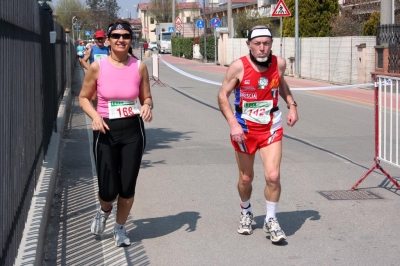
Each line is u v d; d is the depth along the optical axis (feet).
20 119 17.10
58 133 33.47
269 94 17.63
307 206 22.38
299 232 19.39
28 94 19.62
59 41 48.73
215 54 150.71
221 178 26.71
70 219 20.52
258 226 20.04
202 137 38.29
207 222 20.45
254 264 16.63
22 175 16.72
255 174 27.45
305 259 16.99
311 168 28.86
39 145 22.79
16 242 14.78
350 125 43.11
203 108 54.49
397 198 23.44
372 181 26.25
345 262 16.75
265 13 157.28
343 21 104.01
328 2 102.89
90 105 16.89
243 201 19.13
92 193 23.84
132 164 17.04
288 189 24.82
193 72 114.32
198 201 22.99
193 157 31.53
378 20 90.94
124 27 16.74
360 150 33.53
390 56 66.54
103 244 18.20
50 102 30.83
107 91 16.75
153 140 37.24
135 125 17.03
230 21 142.82
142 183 25.80
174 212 21.61
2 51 14.05
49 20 33.19
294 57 96.48
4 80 14.26
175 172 27.89
